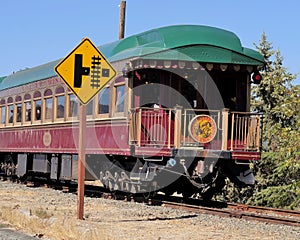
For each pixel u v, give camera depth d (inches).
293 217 529.0
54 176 785.6
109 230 421.7
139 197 634.8
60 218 458.6
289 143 745.0
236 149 606.9
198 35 586.2
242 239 401.4
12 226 441.1
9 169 971.3
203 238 401.7
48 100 792.3
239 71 604.7
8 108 953.5
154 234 413.7
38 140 818.8
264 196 874.8
